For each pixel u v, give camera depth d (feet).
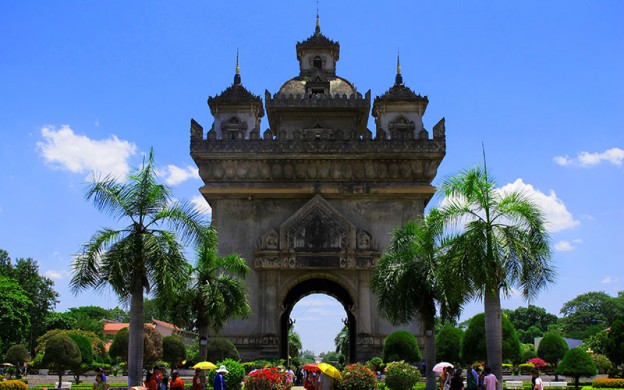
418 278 100.53
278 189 157.38
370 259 153.38
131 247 78.74
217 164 158.81
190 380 153.79
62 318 314.76
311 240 153.69
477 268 76.95
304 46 193.57
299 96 172.35
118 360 269.64
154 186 82.12
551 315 440.04
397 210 158.20
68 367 150.51
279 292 153.38
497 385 77.66
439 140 158.30
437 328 197.36
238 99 169.27
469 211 81.10
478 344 146.51
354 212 158.40
